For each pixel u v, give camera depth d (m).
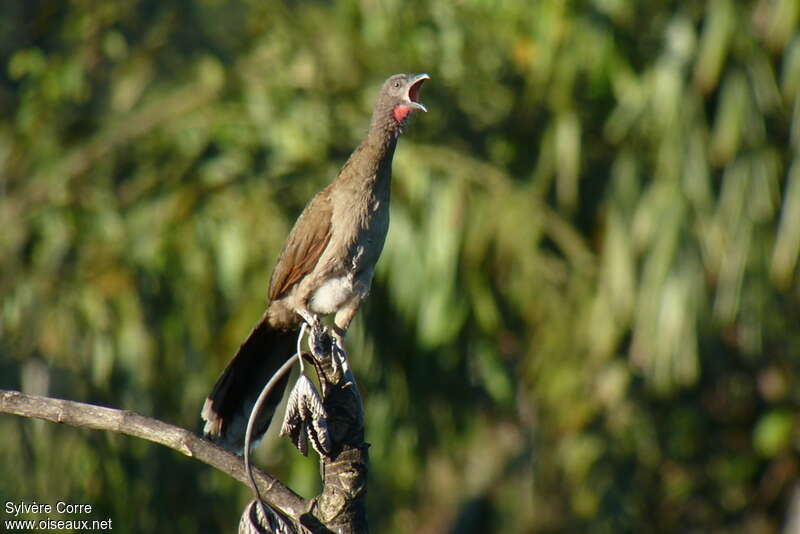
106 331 11.79
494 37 12.94
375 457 12.66
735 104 12.45
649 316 12.51
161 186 12.25
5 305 11.87
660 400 14.30
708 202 12.53
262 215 11.83
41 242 12.08
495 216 12.21
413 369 12.42
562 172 12.72
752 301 12.77
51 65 12.75
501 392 12.54
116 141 12.40
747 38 12.55
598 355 12.77
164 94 13.26
